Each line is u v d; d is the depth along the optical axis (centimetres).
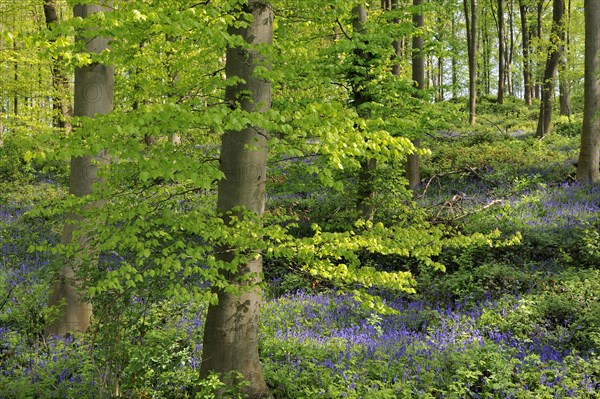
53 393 573
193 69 623
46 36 408
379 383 596
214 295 476
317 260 529
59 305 725
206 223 504
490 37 4581
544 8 3044
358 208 1116
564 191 1438
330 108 448
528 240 1102
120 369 570
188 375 612
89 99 720
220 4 504
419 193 1574
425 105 1050
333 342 739
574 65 2458
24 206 1583
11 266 1045
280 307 898
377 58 983
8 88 1631
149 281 517
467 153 1886
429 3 1012
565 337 735
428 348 709
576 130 2502
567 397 561
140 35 458
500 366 625
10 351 688
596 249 1018
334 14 821
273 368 646
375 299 521
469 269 1044
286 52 755
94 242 540
